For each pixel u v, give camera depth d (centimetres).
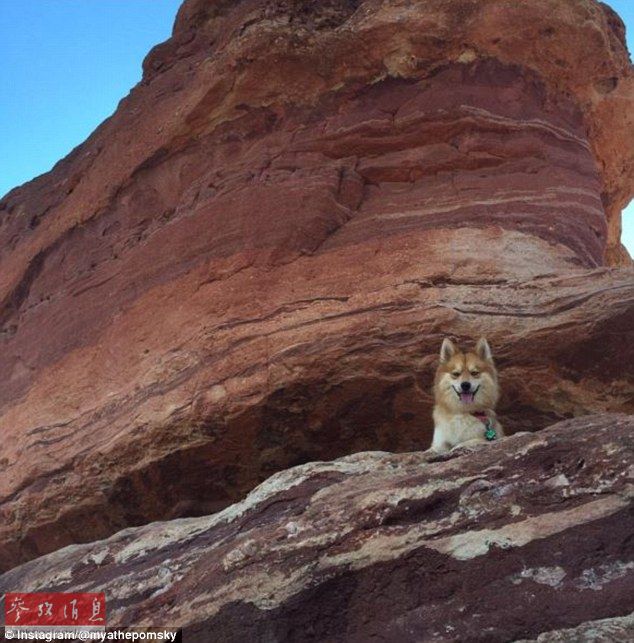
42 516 1498
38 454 1516
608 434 805
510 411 1266
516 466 816
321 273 1395
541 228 1412
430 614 745
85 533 1506
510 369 1236
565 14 1498
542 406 1253
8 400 1723
